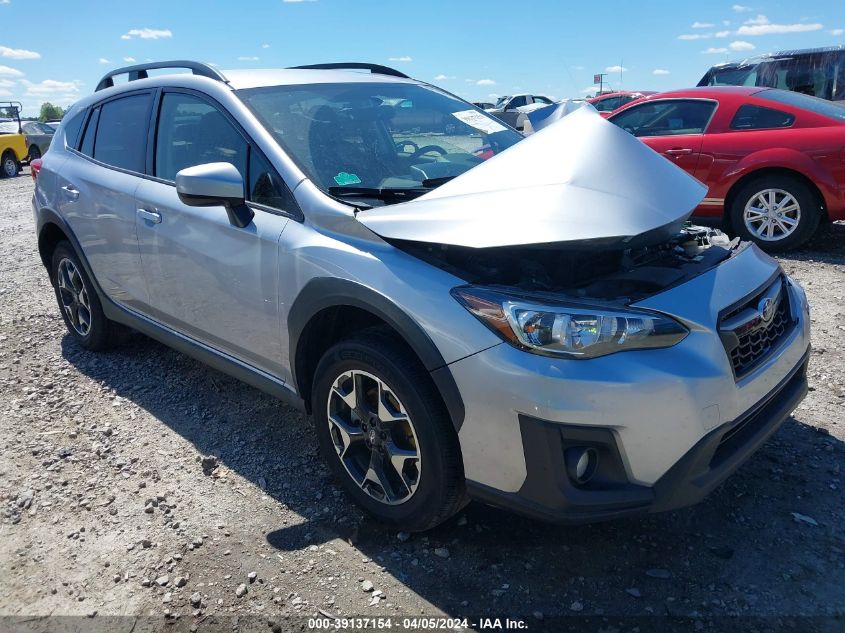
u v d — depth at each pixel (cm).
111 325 448
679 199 264
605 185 253
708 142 661
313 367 298
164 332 381
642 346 218
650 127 714
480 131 373
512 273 250
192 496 303
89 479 317
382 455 270
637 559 256
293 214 292
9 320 541
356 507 292
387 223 255
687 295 238
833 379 384
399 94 377
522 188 253
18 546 273
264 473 319
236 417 373
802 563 250
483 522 279
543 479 221
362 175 308
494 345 223
